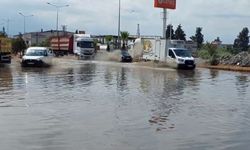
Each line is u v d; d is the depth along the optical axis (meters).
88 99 20.20
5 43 50.31
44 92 22.69
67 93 22.41
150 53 59.75
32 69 41.59
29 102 18.91
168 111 17.16
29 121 14.45
